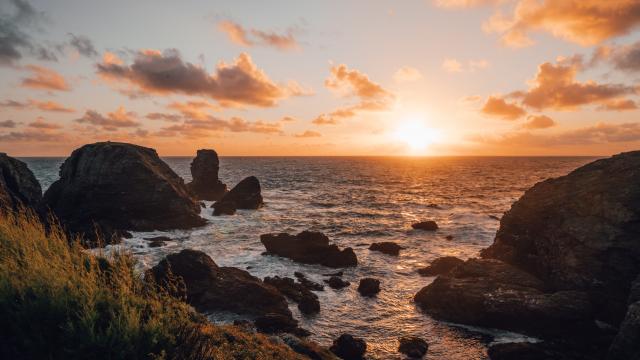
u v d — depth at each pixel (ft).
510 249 103.91
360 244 143.74
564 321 69.87
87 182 166.61
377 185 397.80
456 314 77.97
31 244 28.81
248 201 228.84
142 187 168.86
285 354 33.30
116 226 156.35
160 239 144.87
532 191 108.78
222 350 26.96
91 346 20.63
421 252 132.16
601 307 73.87
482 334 72.64
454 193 320.09
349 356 63.05
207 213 207.10
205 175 269.03
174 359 22.74
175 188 179.83
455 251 132.98
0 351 20.21
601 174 95.55
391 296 91.66
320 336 71.61
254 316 77.66
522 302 73.10
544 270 91.91
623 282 74.18
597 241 80.02
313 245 121.19
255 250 132.57
